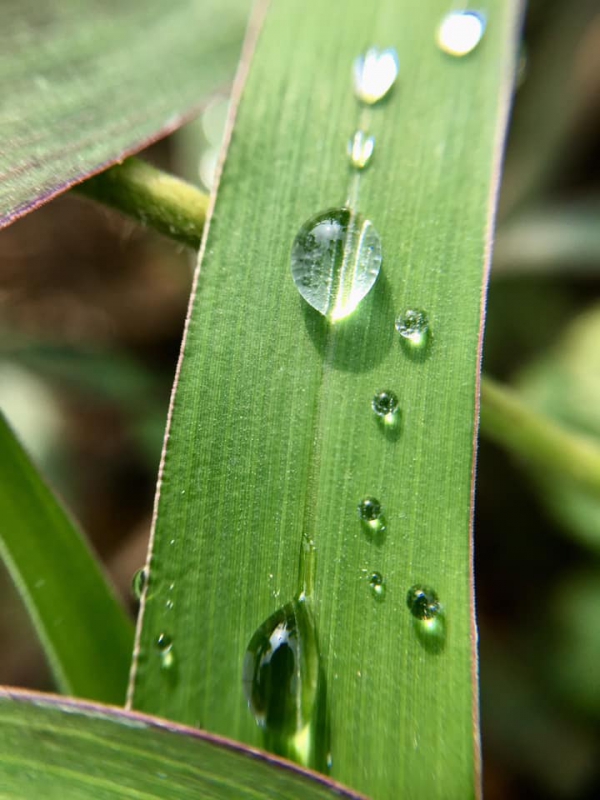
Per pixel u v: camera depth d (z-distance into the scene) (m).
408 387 0.05
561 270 0.10
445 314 0.05
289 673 0.05
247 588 0.05
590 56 0.10
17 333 0.09
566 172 0.10
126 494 0.10
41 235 0.11
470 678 0.05
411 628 0.05
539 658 0.08
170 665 0.05
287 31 0.06
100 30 0.06
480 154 0.06
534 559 0.09
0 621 0.09
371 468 0.05
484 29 0.06
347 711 0.05
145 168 0.06
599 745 0.08
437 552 0.05
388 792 0.05
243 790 0.05
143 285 0.11
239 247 0.05
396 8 0.06
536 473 0.08
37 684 0.08
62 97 0.06
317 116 0.06
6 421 0.06
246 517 0.05
